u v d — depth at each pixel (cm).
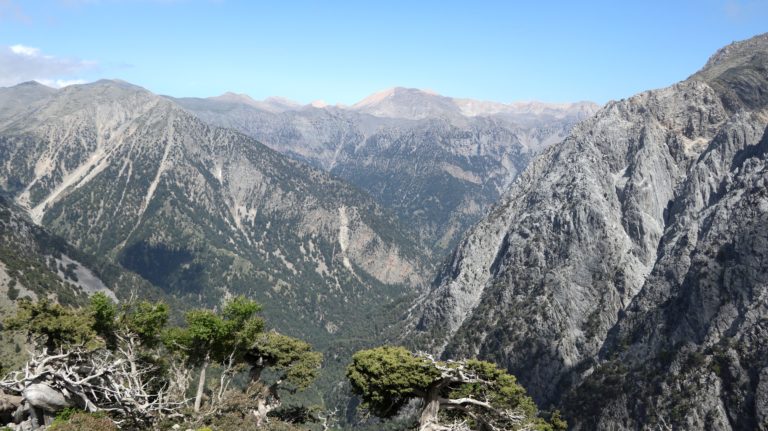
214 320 6325
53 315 6366
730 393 12350
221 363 7106
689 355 13800
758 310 13212
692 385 12988
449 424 5538
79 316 6525
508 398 5669
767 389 11731
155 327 6844
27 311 6284
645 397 13762
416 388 5556
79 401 4262
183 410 5588
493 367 5706
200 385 6175
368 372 5734
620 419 13950
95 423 3931
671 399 13188
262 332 7631
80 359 4584
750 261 14250
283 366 7744
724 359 12850
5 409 3841
